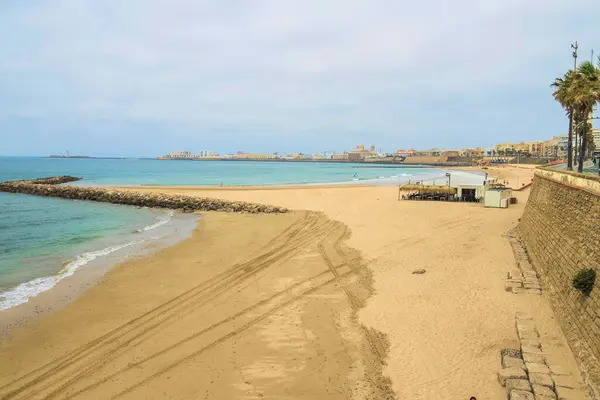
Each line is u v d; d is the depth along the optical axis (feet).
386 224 105.70
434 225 101.60
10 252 85.20
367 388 36.06
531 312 47.29
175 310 53.31
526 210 90.22
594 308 34.65
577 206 48.39
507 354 38.27
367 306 53.72
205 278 66.23
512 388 32.17
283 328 47.80
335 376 38.01
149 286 62.59
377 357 41.06
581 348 34.40
